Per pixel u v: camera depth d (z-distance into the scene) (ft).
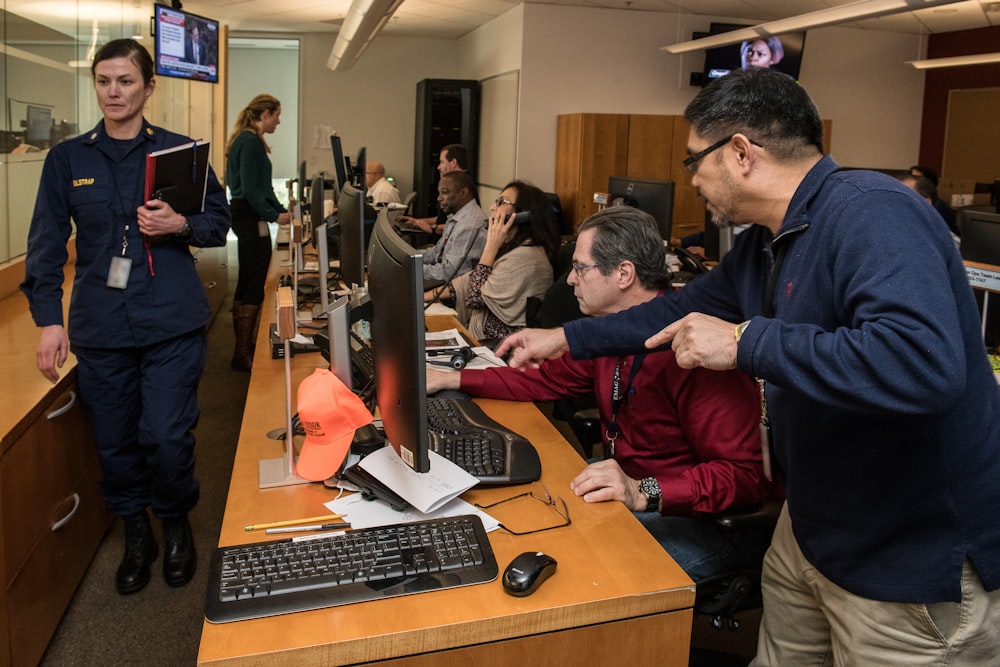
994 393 3.93
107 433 7.84
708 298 5.43
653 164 25.57
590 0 24.82
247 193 15.80
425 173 31.14
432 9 27.09
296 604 3.69
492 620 3.66
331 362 4.82
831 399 3.42
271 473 5.16
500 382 7.01
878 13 17.52
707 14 26.43
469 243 13.23
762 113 4.05
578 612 3.79
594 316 6.55
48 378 7.37
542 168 26.63
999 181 20.92
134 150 7.36
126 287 7.37
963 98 28.71
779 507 5.36
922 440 3.78
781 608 5.01
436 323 10.34
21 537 6.61
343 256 9.02
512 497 4.99
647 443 6.04
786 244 4.17
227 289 25.64
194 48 18.54
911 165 30.37
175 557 8.45
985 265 8.19
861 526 4.06
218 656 3.36
